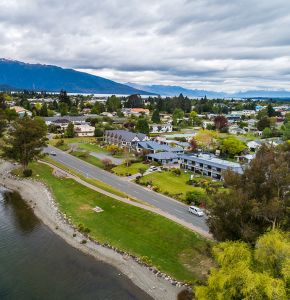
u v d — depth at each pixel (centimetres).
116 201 7275
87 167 10625
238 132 19100
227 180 4700
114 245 5525
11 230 6078
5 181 9238
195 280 4516
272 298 2995
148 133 17225
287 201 4191
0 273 4656
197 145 13388
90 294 4281
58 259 5097
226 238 4356
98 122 19662
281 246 3325
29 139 9631
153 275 4697
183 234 5675
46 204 7419
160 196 7744
